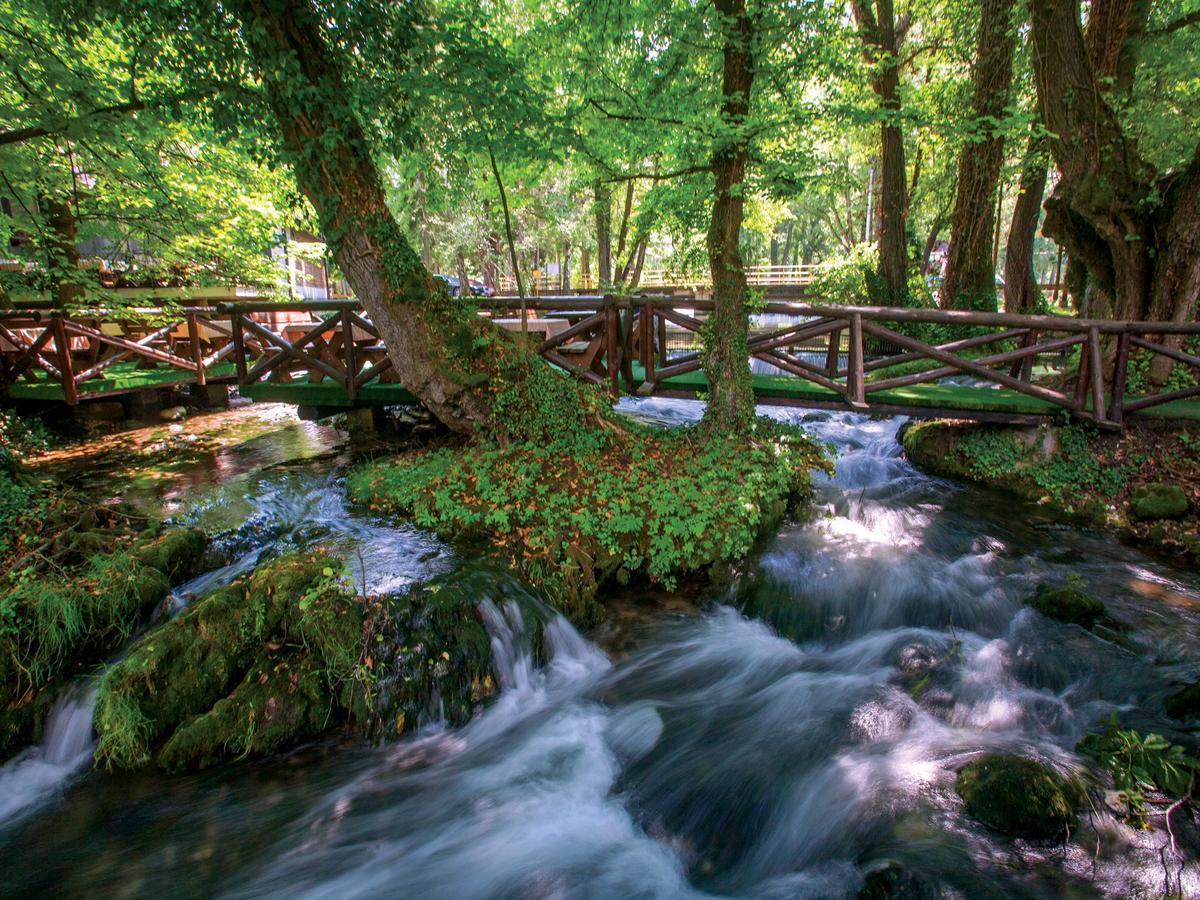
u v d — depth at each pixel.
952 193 17.34
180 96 6.36
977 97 13.07
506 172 8.27
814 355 14.52
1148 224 7.80
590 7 6.99
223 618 4.23
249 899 3.08
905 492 7.48
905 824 3.21
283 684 4.03
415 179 8.73
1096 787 3.34
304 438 9.29
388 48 6.48
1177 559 5.85
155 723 3.92
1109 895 2.76
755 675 4.62
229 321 11.98
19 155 8.11
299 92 5.51
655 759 3.92
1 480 6.01
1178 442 6.87
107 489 7.06
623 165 8.37
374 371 8.28
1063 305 22.56
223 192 10.67
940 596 5.27
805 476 6.91
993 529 6.49
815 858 3.17
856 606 5.27
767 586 5.41
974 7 13.70
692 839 3.42
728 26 5.93
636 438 7.14
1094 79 7.59
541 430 6.79
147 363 11.62
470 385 6.67
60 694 4.15
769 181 6.51
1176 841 3.00
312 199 6.30
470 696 4.30
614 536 5.55
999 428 7.80
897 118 6.47
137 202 10.23
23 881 3.15
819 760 3.78
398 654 4.20
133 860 3.27
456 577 4.72
